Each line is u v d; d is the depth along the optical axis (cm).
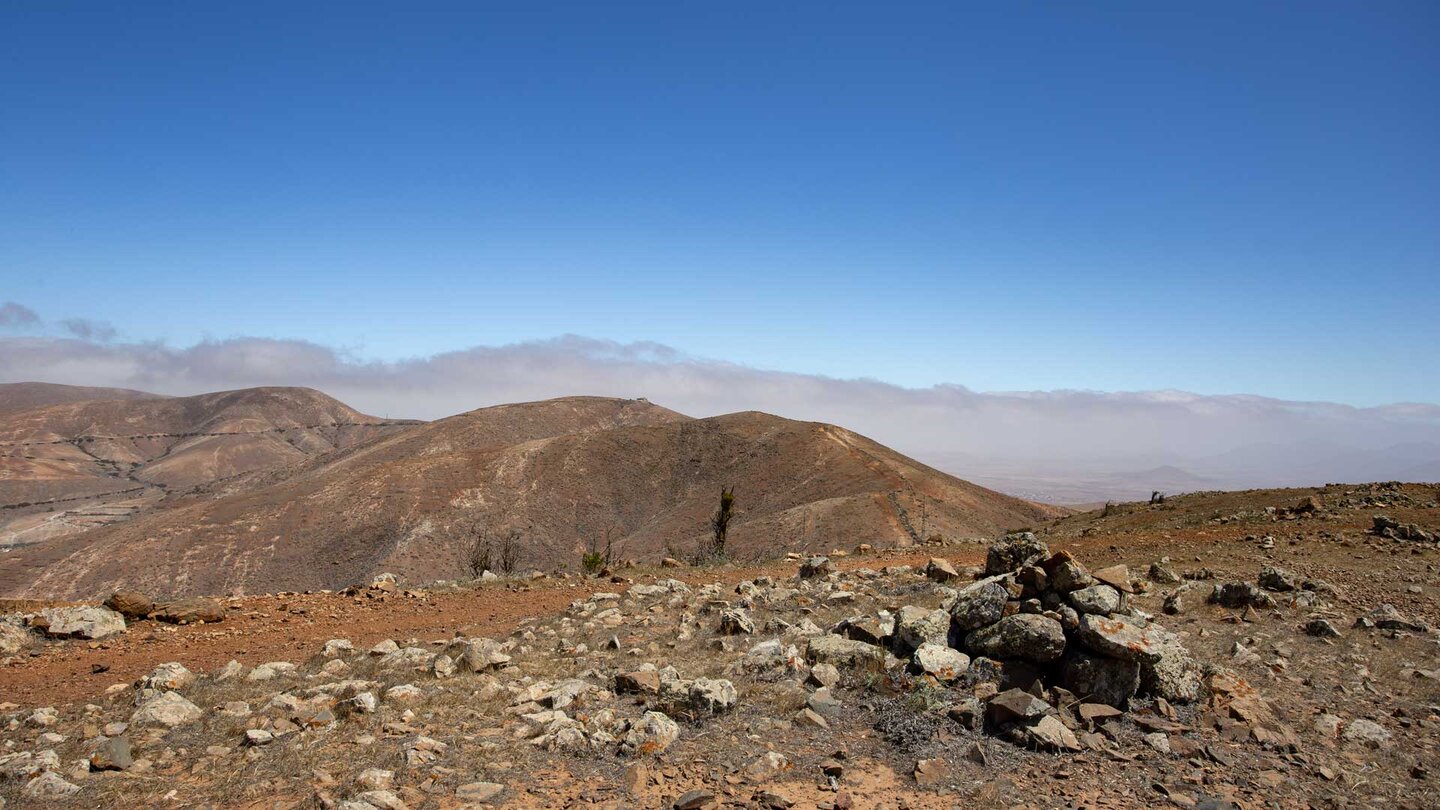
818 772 826
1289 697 1057
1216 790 809
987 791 788
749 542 9862
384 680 1105
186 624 1552
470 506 15200
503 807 739
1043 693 995
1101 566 2042
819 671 1076
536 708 991
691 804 740
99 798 744
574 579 2114
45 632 1421
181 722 949
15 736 912
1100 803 778
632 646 1307
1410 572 1739
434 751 848
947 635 1170
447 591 1939
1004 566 1535
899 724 925
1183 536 2412
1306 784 831
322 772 792
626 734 894
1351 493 2819
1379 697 1069
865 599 1599
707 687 982
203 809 725
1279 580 1622
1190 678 1016
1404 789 827
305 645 1380
